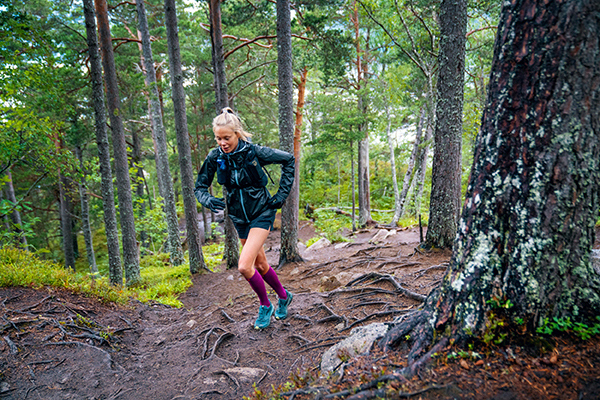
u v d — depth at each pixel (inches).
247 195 109.0
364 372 69.2
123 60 549.0
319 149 578.2
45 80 260.5
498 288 65.5
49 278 175.9
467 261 69.8
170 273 370.9
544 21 59.4
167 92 540.4
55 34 455.2
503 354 61.6
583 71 58.2
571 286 65.7
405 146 738.2
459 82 214.7
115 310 177.9
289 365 107.1
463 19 211.2
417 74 458.6
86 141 544.7
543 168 61.4
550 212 62.0
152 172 1136.2
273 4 427.5
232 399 91.8
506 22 64.7
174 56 335.0
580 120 59.4
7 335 119.3
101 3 288.2
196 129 768.3
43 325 131.6
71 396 97.7
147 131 797.2
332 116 564.7
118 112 310.0
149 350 138.6
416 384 59.3
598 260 88.7
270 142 747.4
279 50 294.8
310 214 863.7
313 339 123.9
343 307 149.1
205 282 323.3
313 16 408.2
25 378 103.0
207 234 802.2
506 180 65.2
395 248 286.2
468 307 67.2
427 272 181.2
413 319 80.4
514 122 63.9
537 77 60.7
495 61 67.5
